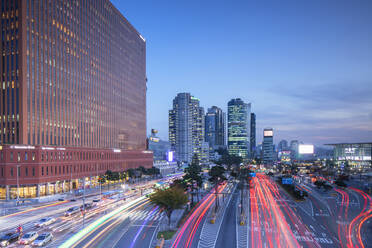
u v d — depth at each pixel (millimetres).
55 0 127812
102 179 131625
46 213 77938
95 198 105500
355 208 90312
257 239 54812
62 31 132250
